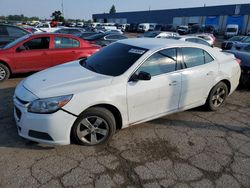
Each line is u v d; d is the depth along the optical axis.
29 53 6.72
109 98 3.28
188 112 4.83
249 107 5.29
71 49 7.35
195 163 3.17
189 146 3.57
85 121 3.26
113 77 3.45
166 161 3.18
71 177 2.80
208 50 4.61
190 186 2.75
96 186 2.68
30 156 3.14
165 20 60.91
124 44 4.30
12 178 2.74
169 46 4.01
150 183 2.77
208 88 4.56
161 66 3.86
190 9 54.88
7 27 10.12
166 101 3.94
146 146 3.51
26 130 3.09
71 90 3.15
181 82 4.03
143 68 3.66
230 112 4.95
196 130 4.08
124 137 3.73
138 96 3.55
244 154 3.43
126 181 2.78
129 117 3.60
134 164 3.09
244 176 2.96
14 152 3.21
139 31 45.78
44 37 6.99
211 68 4.51
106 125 3.39
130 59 3.73
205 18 51.94
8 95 5.41
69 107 3.05
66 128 3.09
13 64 6.57
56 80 3.44
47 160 3.08
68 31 19.05
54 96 3.04
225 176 2.95
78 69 3.90
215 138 3.85
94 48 7.80
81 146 3.40
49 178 2.77
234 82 5.10
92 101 3.16
